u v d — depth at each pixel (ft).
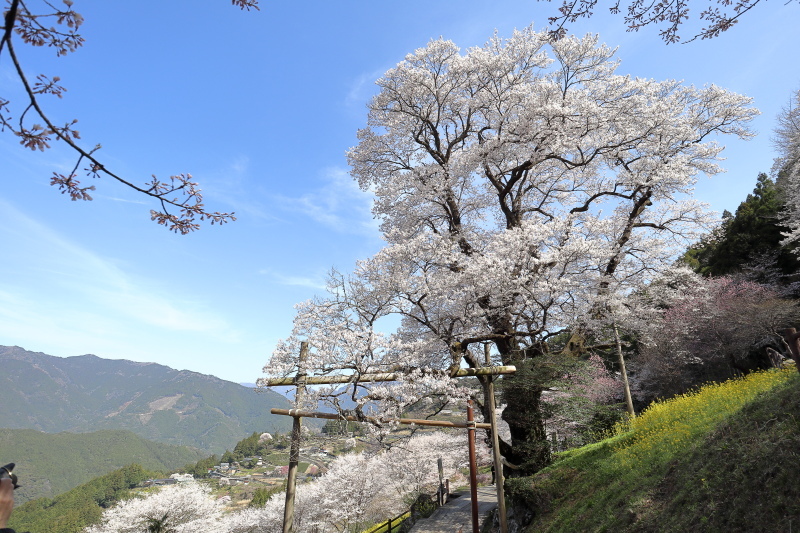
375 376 41.24
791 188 80.43
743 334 71.36
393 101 66.28
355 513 100.83
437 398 46.03
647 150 62.85
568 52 61.26
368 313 48.19
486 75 63.52
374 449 63.36
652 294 64.39
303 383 40.52
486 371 43.80
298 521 102.12
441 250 52.70
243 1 11.05
